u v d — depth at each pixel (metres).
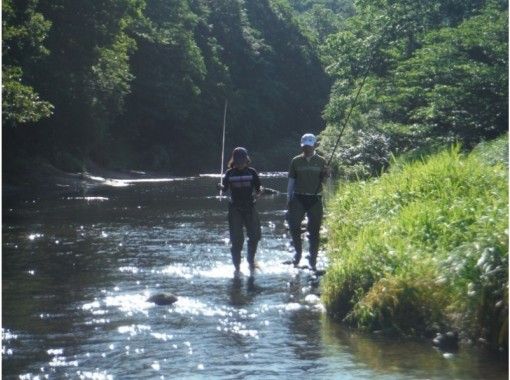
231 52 82.62
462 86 25.69
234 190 13.04
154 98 63.53
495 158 17.72
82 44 44.62
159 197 30.59
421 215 11.12
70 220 21.39
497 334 8.11
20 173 41.22
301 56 93.19
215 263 13.82
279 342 8.62
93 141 49.62
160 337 8.91
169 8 65.50
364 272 9.84
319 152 40.06
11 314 10.09
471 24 26.66
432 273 9.21
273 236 17.20
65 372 7.69
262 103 83.75
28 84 40.66
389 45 35.88
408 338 8.70
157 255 14.78
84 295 11.20
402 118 33.47
